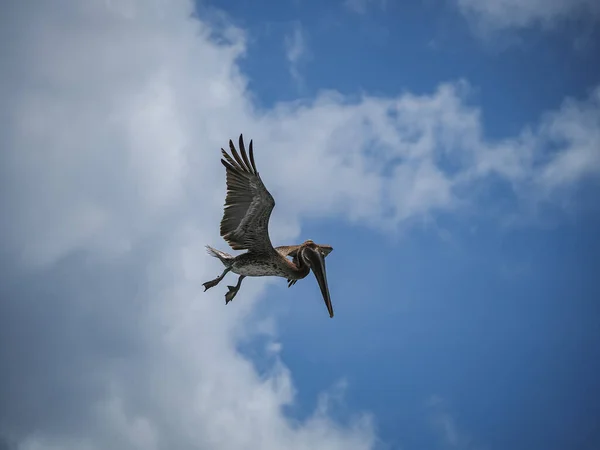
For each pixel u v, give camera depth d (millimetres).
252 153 14086
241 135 14070
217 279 15531
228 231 14961
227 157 14320
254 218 14844
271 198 14555
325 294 15500
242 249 15211
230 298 15617
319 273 15672
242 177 14414
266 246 15273
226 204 14719
